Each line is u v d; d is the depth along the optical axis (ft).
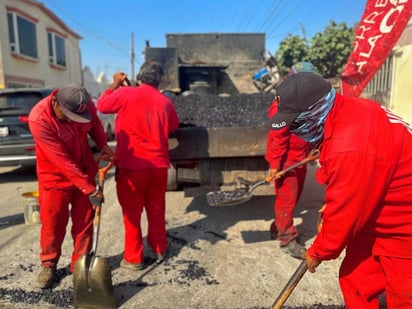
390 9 15.15
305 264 6.65
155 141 9.93
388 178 5.41
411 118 24.79
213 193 10.79
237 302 8.89
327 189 5.64
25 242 12.45
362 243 6.53
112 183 20.53
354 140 5.24
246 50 26.48
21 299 9.07
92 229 10.05
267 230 13.26
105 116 37.65
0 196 18.28
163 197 10.72
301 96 5.37
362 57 16.19
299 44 39.58
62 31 66.33
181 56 26.37
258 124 13.88
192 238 12.65
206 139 12.43
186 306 8.75
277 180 11.10
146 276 10.14
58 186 9.10
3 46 45.42
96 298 8.55
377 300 6.77
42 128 8.36
